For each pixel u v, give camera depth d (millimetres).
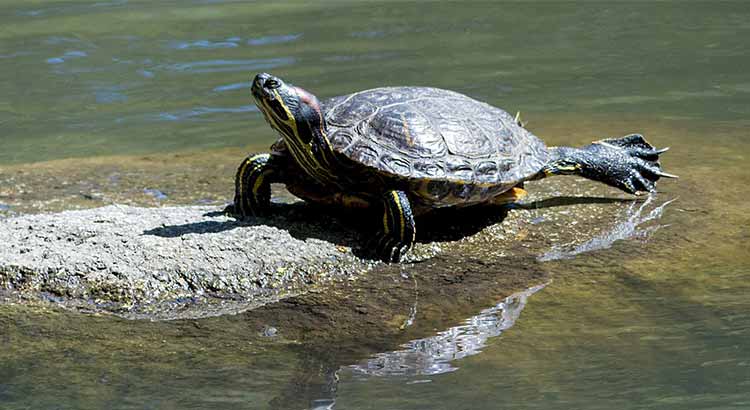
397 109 10227
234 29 25750
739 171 13070
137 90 19172
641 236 10562
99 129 16547
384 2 30312
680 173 13055
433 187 9828
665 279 9219
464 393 6883
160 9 28984
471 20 27125
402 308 8773
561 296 8891
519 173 10391
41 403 7043
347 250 9891
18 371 7645
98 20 27281
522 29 25656
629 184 11781
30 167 14219
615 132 15586
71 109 17828
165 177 13531
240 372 7520
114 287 9078
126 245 9562
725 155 13961
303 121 9641
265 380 7344
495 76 20109
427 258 10023
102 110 17766
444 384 7070
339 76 19734
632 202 11844
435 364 7484
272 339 8211
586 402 6602
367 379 7258
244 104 18031
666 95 18359
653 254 9961
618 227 10898
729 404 6449
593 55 22297
